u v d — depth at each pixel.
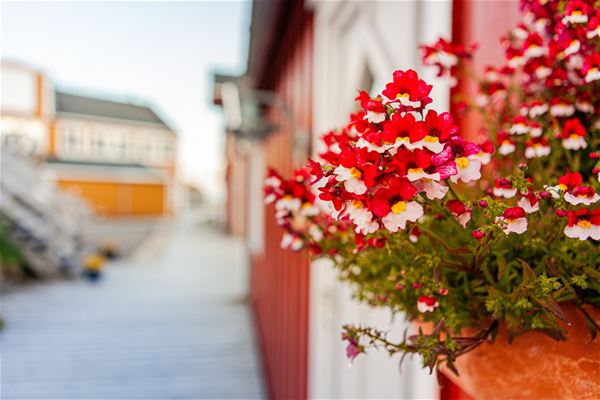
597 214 0.38
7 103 21.02
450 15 0.91
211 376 3.53
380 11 1.29
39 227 7.29
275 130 2.87
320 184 0.42
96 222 19.84
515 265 0.47
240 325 4.77
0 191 7.20
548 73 0.57
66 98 28.52
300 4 2.42
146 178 26.73
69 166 24.14
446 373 0.62
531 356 0.46
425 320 0.57
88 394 3.18
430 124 0.37
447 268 0.49
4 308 5.19
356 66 1.52
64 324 4.66
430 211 0.52
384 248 0.58
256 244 5.53
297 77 2.52
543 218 0.48
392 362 1.15
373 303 0.65
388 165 0.37
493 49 0.79
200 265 9.06
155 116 32.53
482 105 0.71
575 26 0.50
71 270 7.29
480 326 0.49
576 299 0.42
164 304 5.59
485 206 0.40
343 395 1.65
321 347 1.87
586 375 0.41
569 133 0.55
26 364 3.65
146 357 3.86
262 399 3.22
